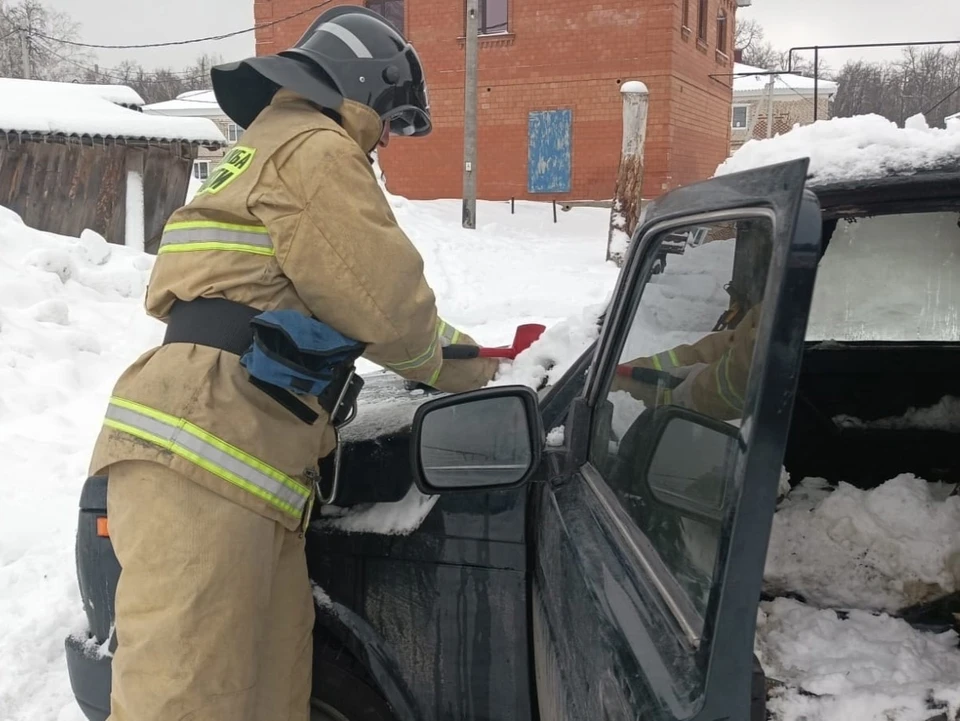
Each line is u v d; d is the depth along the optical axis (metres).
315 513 2.09
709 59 20.50
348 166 1.81
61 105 11.85
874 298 2.66
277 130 1.88
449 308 9.31
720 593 1.00
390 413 2.29
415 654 1.92
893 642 1.48
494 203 18.16
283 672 1.91
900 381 2.63
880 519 1.72
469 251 12.26
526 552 1.79
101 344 7.32
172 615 1.69
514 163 18.89
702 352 1.33
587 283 10.69
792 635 1.50
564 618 1.44
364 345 1.89
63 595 3.61
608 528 1.49
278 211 1.78
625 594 1.29
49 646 3.31
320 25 2.12
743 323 1.19
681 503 1.27
